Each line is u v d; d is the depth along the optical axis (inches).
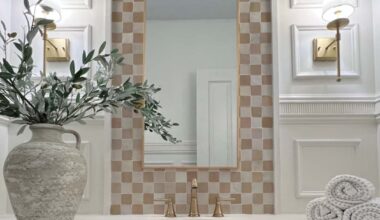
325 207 41.8
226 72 59.2
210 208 57.1
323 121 58.9
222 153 58.0
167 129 58.5
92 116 47.8
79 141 46.9
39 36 60.2
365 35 60.2
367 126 58.9
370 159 58.3
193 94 58.9
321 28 60.2
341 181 41.2
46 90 44.5
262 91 59.0
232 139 58.2
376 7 58.8
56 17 58.7
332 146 58.7
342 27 57.9
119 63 48.1
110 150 58.1
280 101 59.2
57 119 44.1
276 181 57.2
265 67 59.3
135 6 60.6
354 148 58.7
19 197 40.4
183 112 58.7
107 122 58.1
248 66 59.3
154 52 59.9
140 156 58.4
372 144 58.5
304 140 58.7
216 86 59.1
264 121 58.5
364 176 58.1
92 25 60.9
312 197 57.8
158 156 58.2
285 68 60.0
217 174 57.7
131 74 59.6
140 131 58.7
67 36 60.7
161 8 60.7
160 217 54.2
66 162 40.8
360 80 59.5
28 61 43.0
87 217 54.9
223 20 60.2
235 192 57.5
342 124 59.0
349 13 57.2
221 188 57.4
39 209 40.2
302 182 58.3
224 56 59.5
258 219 52.4
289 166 58.6
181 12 60.6
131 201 57.6
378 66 57.9
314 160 58.6
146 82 52.7
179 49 59.8
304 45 60.4
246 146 58.2
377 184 57.7
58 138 43.5
